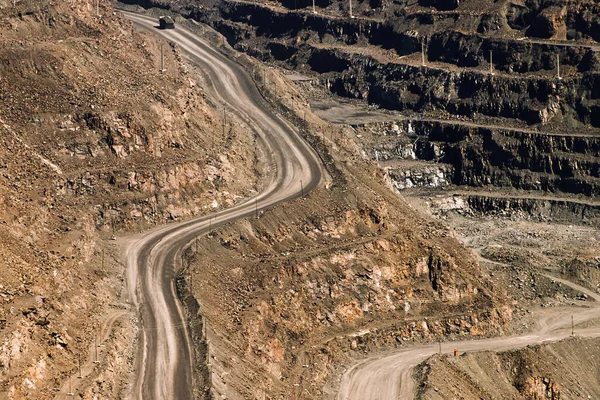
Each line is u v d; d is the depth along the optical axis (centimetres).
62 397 18050
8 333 18175
